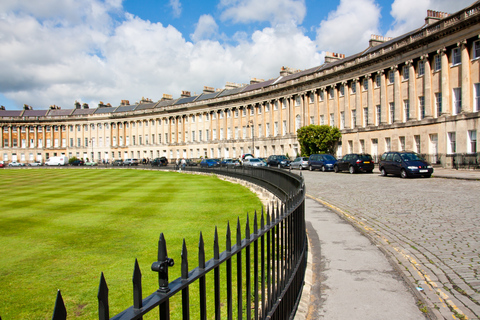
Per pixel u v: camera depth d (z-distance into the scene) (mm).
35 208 16750
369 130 45906
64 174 49781
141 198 20016
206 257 8234
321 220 11461
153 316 5371
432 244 8055
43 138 110812
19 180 37688
